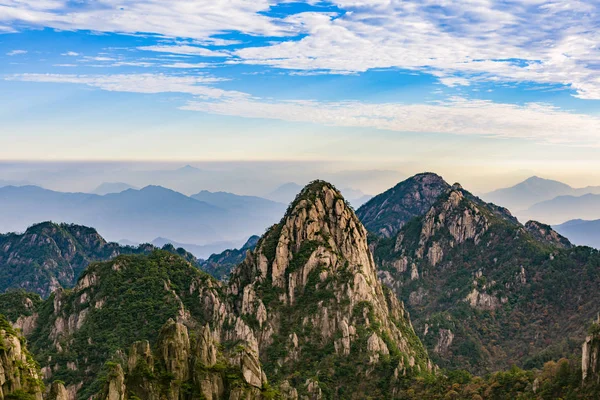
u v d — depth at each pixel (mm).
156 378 121688
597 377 164625
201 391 123125
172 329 128000
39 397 110250
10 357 108875
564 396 169500
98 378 181375
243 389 126188
